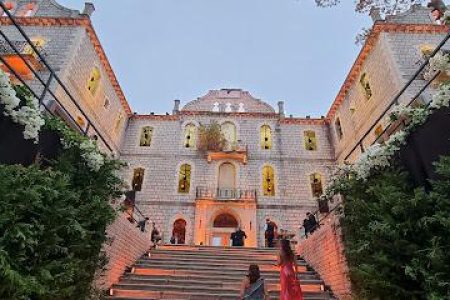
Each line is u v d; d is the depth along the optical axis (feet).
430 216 13.57
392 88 50.65
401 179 15.97
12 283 10.15
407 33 54.90
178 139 76.23
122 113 75.46
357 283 17.58
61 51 51.83
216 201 66.33
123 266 27.17
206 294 23.34
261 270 29.17
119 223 26.32
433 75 16.02
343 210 19.77
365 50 59.26
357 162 18.66
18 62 46.03
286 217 66.08
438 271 12.13
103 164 18.81
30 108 14.71
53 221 13.46
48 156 17.38
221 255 34.50
